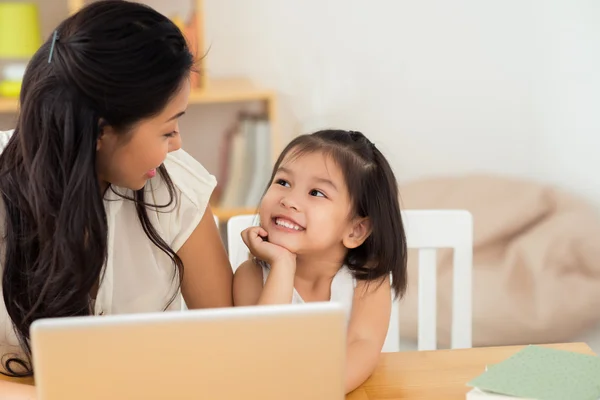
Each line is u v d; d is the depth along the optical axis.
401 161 3.38
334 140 1.27
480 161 3.40
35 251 1.11
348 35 3.23
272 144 2.83
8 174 1.10
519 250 2.78
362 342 1.19
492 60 3.30
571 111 3.12
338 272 1.28
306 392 0.79
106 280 1.24
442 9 3.25
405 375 1.16
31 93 1.02
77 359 0.75
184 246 1.31
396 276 1.30
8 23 2.61
